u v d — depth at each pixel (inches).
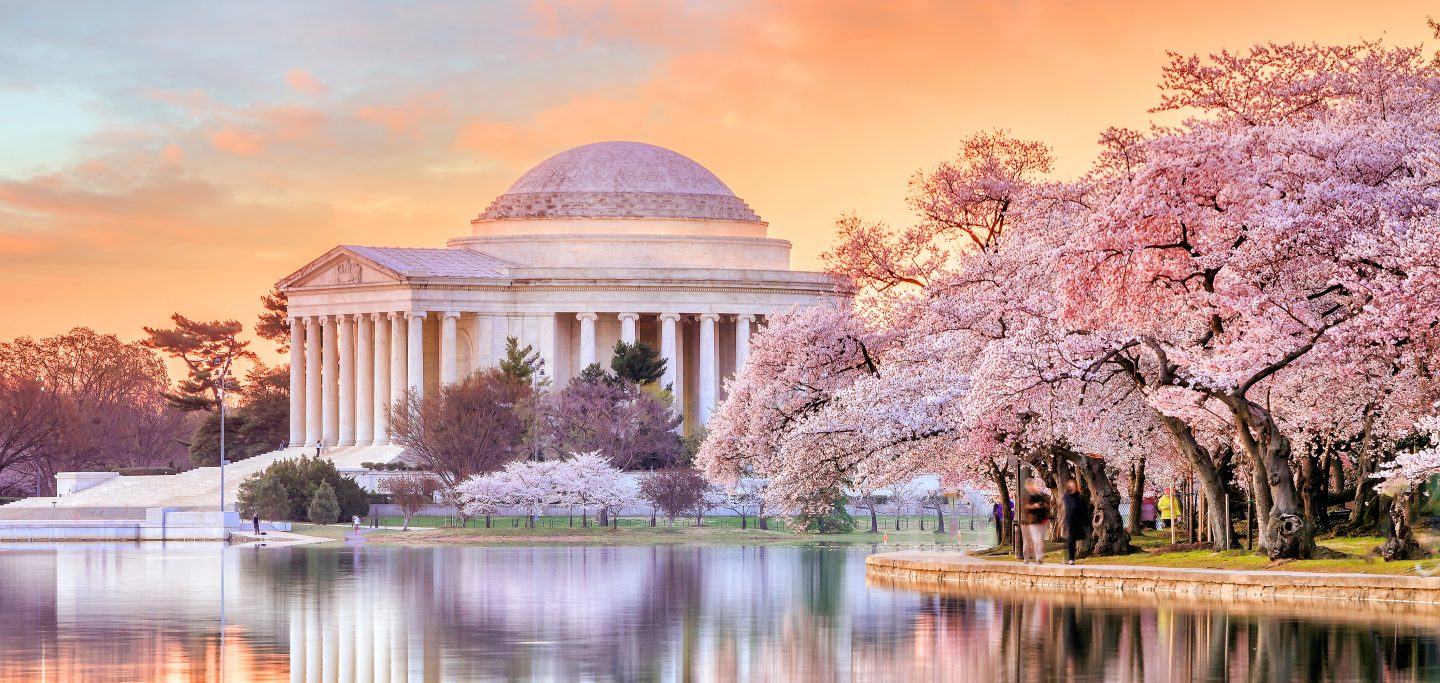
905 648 2033.7
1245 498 3444.9
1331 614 2353.6
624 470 7844.5
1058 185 3639.3
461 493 7140.8
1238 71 3353.8
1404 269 2625.5
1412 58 3336.6
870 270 4084.6
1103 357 3034.0
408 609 2605.8
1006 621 2316.7
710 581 3282.5
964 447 3316.9
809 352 3878.0
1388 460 3361.2
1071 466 3538.4
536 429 7864.2
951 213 4111.7
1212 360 2824.8
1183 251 2903.5
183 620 2429.9
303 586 3161.9
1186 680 1749.5
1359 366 2876.5
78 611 2591.0
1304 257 2817.4
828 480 3641.7
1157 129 3034.0
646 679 1797.5
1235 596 2657.5
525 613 2534.5
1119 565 2987.2
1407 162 2849.4
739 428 3988.7
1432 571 2588.6
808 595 2856.8
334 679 1797.5
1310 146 2878.9
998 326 3459.6
